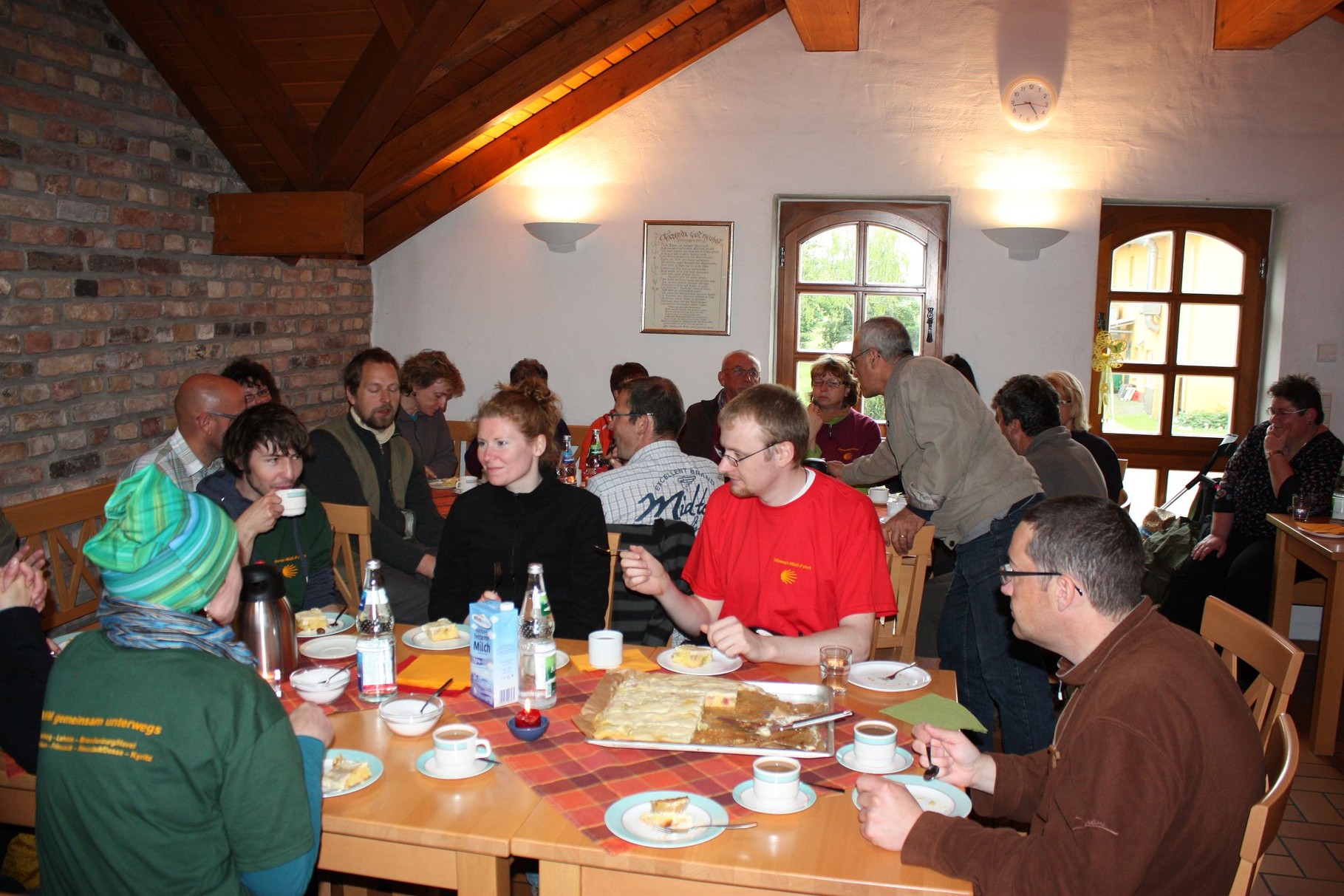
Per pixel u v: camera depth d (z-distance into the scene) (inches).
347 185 151.3
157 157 143.2
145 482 49.1
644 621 97.7
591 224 205.5
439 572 92.5
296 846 48.5
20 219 120.8
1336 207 187.8
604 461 175.2
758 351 205.8
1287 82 186.4
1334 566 128.9
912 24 194.1
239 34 134.8
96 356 133.6
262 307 171.9
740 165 202.4
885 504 153.3
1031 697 105.4
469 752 58.1
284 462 92.7
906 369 114.3
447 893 90.4
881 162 198.2
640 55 189.5
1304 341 191.2
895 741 60.4
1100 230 198.2
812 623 82.4
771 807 54.2
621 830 51.5
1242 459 155.7
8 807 61.7
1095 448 159.9
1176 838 50.0
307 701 68.7
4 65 118.1
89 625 121.0
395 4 128.7
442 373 176.7
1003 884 48.1
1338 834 112.0
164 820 46.3
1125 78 190.4
